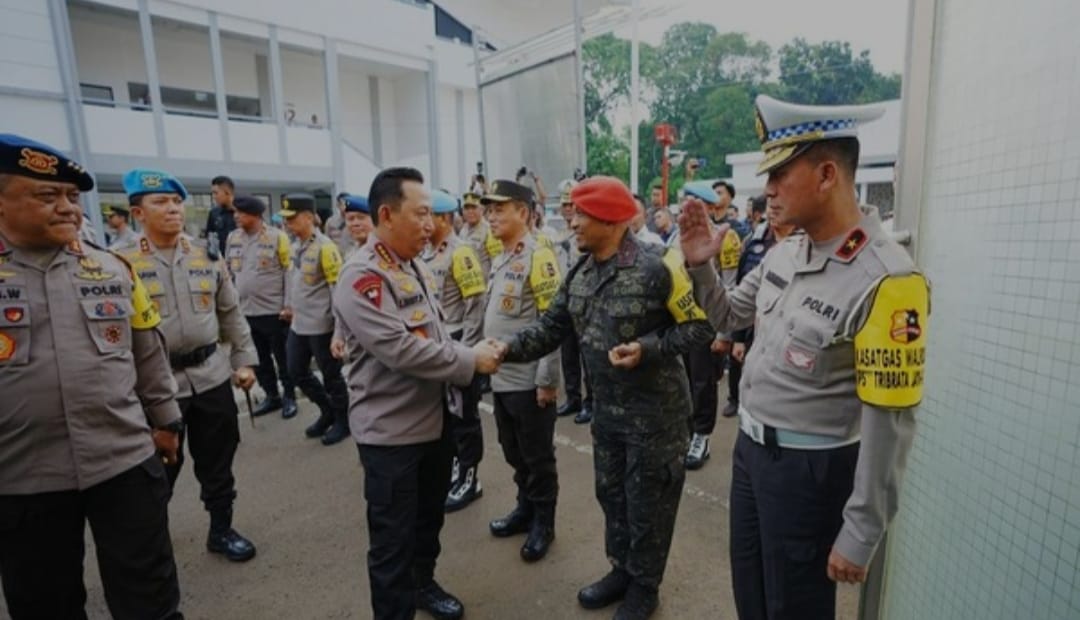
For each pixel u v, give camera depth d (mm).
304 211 3949
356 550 2752
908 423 1188
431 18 14445
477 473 3334
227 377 2756
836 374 1299
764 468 1416
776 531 1394
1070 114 1050
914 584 1531
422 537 2209
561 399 4879
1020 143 1170
